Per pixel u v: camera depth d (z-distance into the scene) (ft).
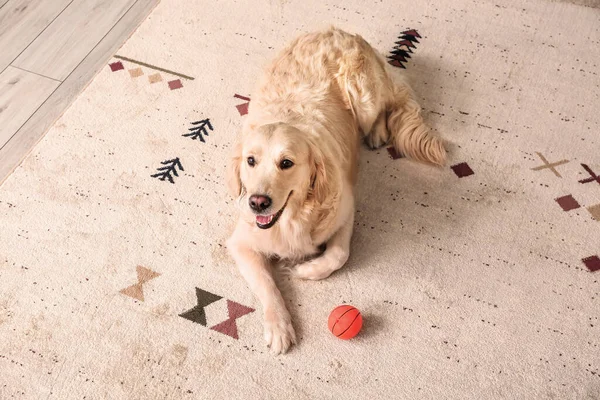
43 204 5.82
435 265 5.52
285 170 4.87
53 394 4.99
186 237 5.67
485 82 6.59
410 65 6.72
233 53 6.84
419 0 7.25
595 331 5.21
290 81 5.80
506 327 5.23
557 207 5.80
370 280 5.46
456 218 5.76
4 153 6.21
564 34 6.95
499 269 5.49
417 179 6.00
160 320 5.28
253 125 5.49
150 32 7.02
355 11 7.18
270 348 5.15
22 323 5.25
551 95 6.48
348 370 5.07
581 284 5.41
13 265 5.50
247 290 5.42
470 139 6.21
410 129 6.06
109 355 5.13
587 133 6.22
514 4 7.21
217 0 7.29
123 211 5.79
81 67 6.83
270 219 4.95
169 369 5.08
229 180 5.22
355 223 5.75
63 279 5.45
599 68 6.66
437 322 5.26
